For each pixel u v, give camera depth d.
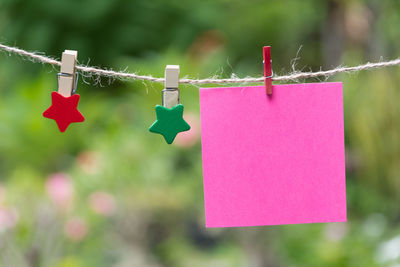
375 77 2.79
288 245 2.74
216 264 2.86
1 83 4.94
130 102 4.33
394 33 3.26
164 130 0.83
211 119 0.87
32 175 3.41
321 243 2.71
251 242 2.71
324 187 0.87
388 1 3.15
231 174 0.87
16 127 4.20
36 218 2.26
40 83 4.46
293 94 0.86
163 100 0.84
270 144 0.87
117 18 4.87
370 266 2.47
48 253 2.23
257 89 0.86
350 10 3.23
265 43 5.55
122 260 2.64
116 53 4.83
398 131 2.74
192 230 3.04
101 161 3.12
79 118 0.85
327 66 3.57
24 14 4.75
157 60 4.37
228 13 5.55
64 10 4.67
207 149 0.87
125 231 2.70
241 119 0.87
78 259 2.36
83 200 2.75
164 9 5.17
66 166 4.11
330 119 0.87
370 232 2.82
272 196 0.87
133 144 3.33
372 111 2.77
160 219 2.78
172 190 2.93
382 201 3.06
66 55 0.84
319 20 4.70
